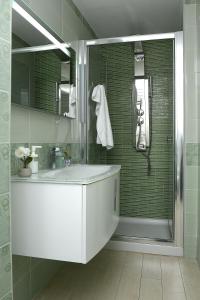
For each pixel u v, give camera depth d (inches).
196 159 84.7
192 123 85.0
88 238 48.9
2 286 39.9
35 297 63.2
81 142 95.0
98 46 106.0
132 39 91.8
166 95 113.4
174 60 88.4
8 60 41.1
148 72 115.3
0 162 39.4
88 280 71.0
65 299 62.4
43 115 68.6
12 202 52.2
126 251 90.2
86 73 94.5
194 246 84.6
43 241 50.3
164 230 106.6
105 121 98.7
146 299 62.0
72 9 90.4
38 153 65.8
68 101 83.2
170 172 105.9
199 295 63.7
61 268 77.8
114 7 94.9
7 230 41.1
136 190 119.5
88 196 48.8
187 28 84.6
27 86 59.6
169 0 89.7
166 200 115.6
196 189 84.9
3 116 39.9
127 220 119.2
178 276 72.8
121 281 70.3
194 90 84.4
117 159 120.7
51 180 49.6
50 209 49.8
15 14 54.9
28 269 60.7
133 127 118.2
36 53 63.5
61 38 79.0
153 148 117.1
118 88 119.1
